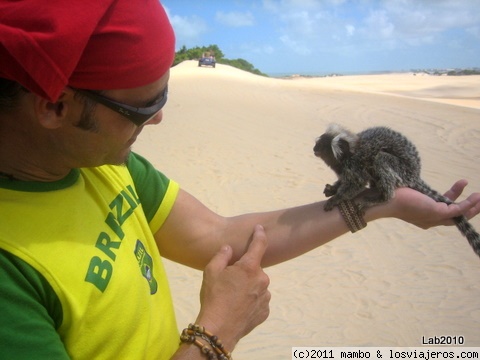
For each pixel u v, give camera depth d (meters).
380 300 2.24
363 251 2.75
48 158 0.50
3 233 0.44
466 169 4.47
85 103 0.47
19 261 0.44
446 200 0.87
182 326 1.91
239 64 31.91
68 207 0.51
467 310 2.16
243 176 4.04
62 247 0.48
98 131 0.49
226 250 0.66
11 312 0.42
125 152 0.54
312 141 5.52
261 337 1.93
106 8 0.44
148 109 0.50
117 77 0.46
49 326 0.44
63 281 0.46
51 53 0.41
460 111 7.90
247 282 0.60
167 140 5.29
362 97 9.88
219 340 0.55
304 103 8.74
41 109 0.46
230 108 7.73
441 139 5.79
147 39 0.47
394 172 0.93
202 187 3.70
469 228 0.87
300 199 3.50
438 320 2.08
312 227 0.76
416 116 7.36
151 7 0.48
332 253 2.72
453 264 2.60
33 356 0.42
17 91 0.45
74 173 0.55
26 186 0.49
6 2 0.42
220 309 0.58
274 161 4.57
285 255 0.76
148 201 0.71
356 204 0.77
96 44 0.44
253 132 5.89
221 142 5.28
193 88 10.17
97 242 0.52
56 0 0.42
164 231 0.73
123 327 0.51
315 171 4.27
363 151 1.00
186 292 2.21
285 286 2.34
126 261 0.54
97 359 0.49
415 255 2.71
